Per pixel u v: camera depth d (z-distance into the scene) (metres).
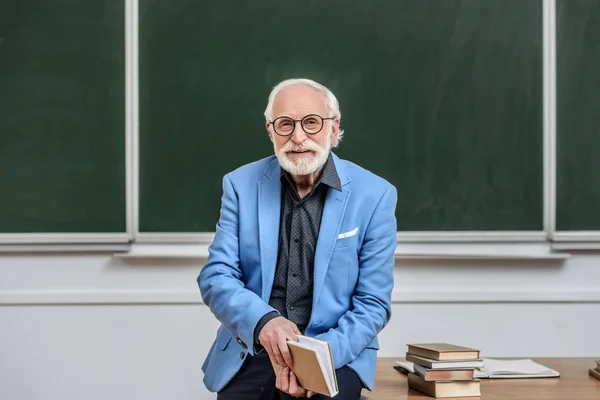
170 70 2.94
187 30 2.94
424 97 2.97
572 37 2.98
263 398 1.76
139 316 2.96
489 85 2.98
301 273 1.82
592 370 2.13
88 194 2.94
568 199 2.99
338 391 1.61
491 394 1.89
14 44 2.92
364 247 1.85
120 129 2.94
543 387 1.97
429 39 2.97
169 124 2.95
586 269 3.03
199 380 2.97
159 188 2.95
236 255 1.86
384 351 2.99
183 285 2.96
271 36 2.95
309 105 1.80
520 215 2.99
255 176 1.92
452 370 1.88
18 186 2.92
